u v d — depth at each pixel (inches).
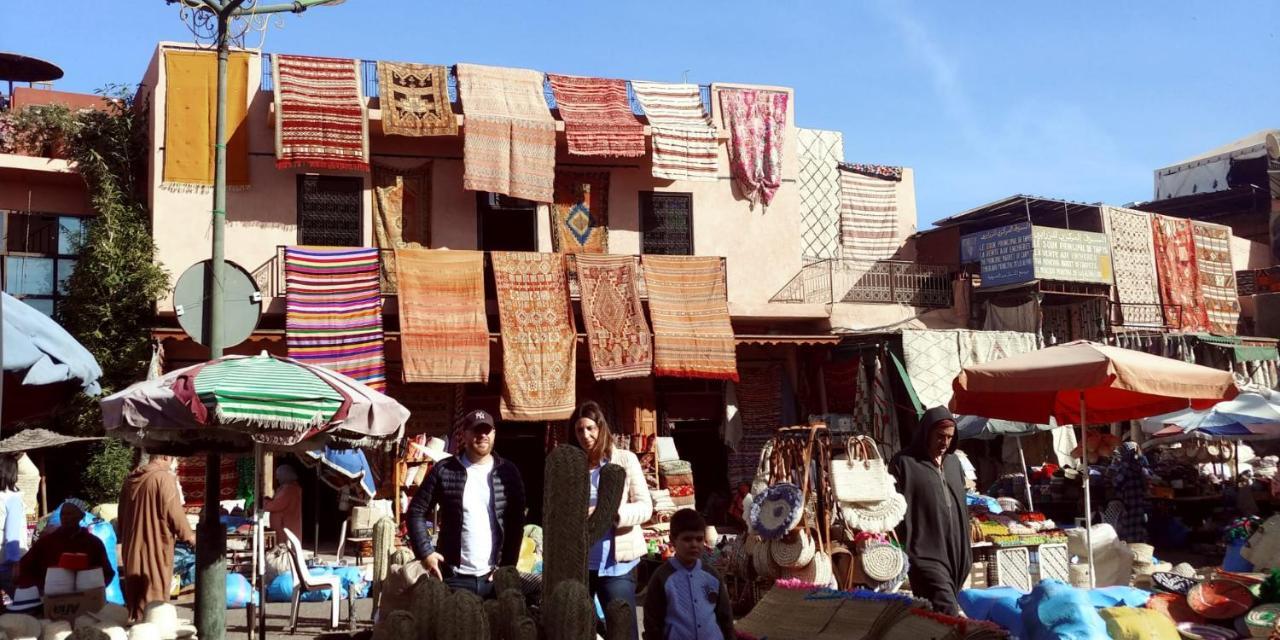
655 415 716.0
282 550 447.5
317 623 386.6
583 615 162.6
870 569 342.3
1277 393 614.5
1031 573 401.4
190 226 652.1
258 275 658.8
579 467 182.1
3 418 257.4
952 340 741.3
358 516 505.4
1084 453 371.2
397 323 677.9
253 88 673.6
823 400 759.7
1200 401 404.2
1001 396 415.5
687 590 207.3
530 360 665.6
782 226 786.2
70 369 231.5
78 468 631.8
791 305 768.9
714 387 756.0
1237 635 289.9
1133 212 920.9
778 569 348.8
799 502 343.3
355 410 267.4
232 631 366.6
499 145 689.0
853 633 239.9
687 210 765.3
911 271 840.3
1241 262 1076.5
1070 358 357.1
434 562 224.1
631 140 727.7
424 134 675.4
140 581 338.3
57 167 652.7
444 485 230.8
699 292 722.8
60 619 286.4
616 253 738.8
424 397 678.5
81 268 633.0
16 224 657.6
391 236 690.2
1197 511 644.1
